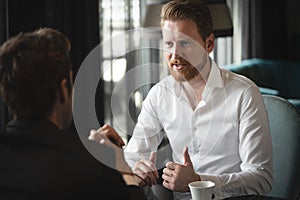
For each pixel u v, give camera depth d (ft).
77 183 3.62
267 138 6.04
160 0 9.75
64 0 9.84
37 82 3.76
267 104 6.91
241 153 6.15
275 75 16.34
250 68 15.60
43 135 3.75
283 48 17.97
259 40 16.90
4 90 3.84
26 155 3.70
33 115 3.83
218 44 15.98
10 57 3.80
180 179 5.38
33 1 9.06
